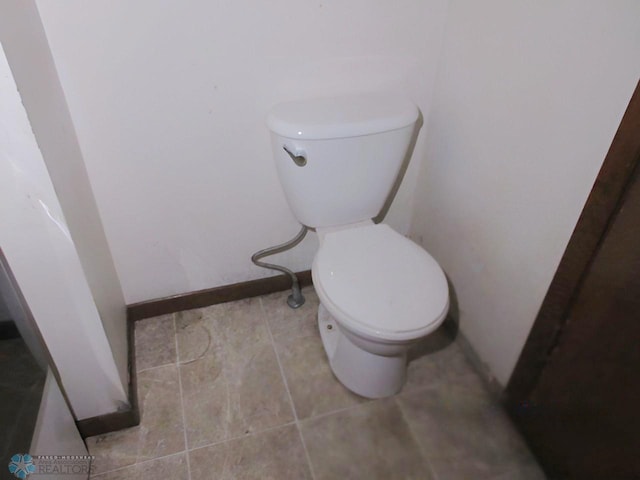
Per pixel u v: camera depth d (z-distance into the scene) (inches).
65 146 42.0
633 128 32.0
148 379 56.4
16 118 30.7
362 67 54.2
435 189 61.7
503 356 52.4
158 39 45.4
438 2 51.9
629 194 33.8
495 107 47.0
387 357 50.0
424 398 54.8
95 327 42.1
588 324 39.7
